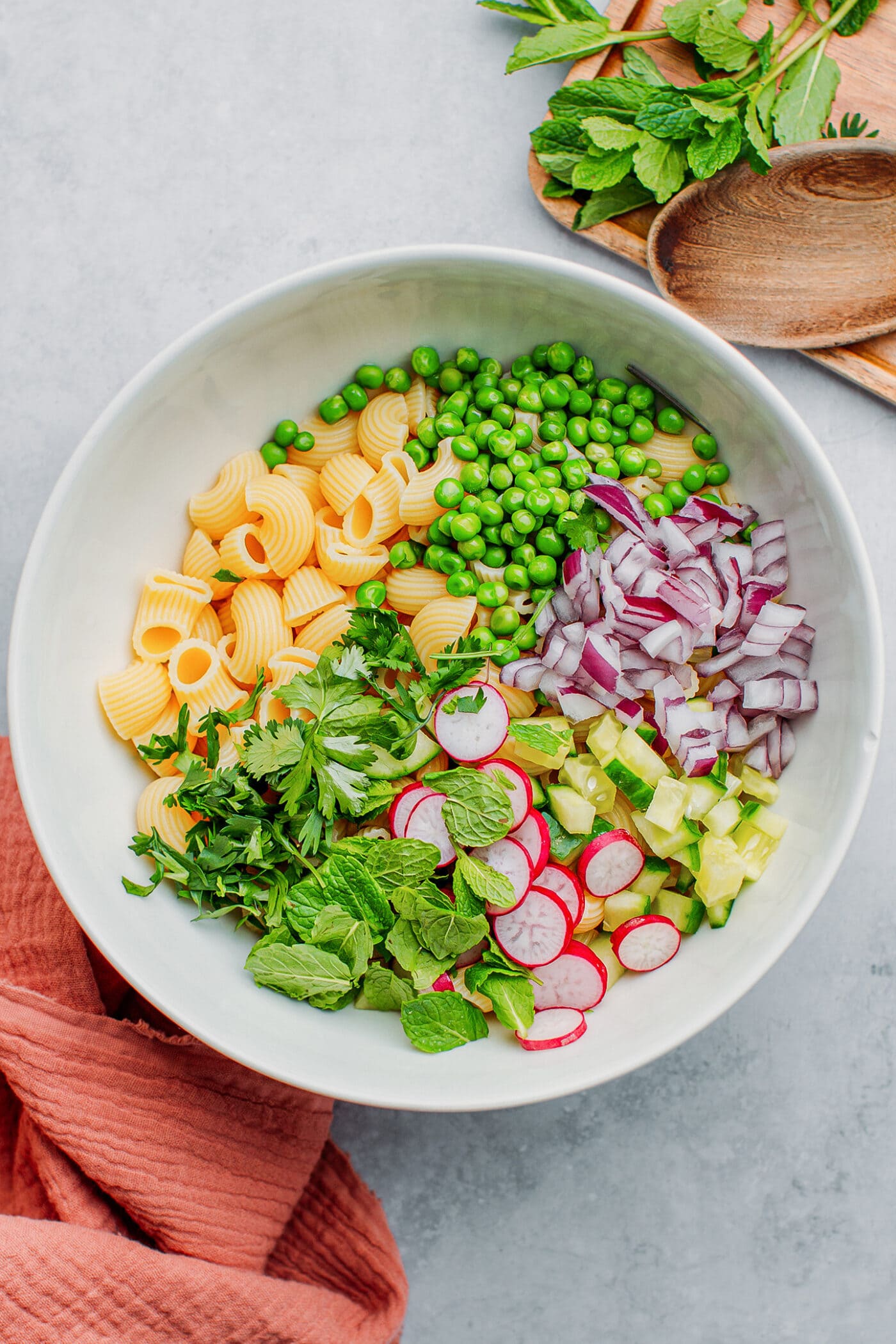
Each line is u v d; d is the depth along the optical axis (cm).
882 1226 70
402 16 69
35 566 59
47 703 59
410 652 61
